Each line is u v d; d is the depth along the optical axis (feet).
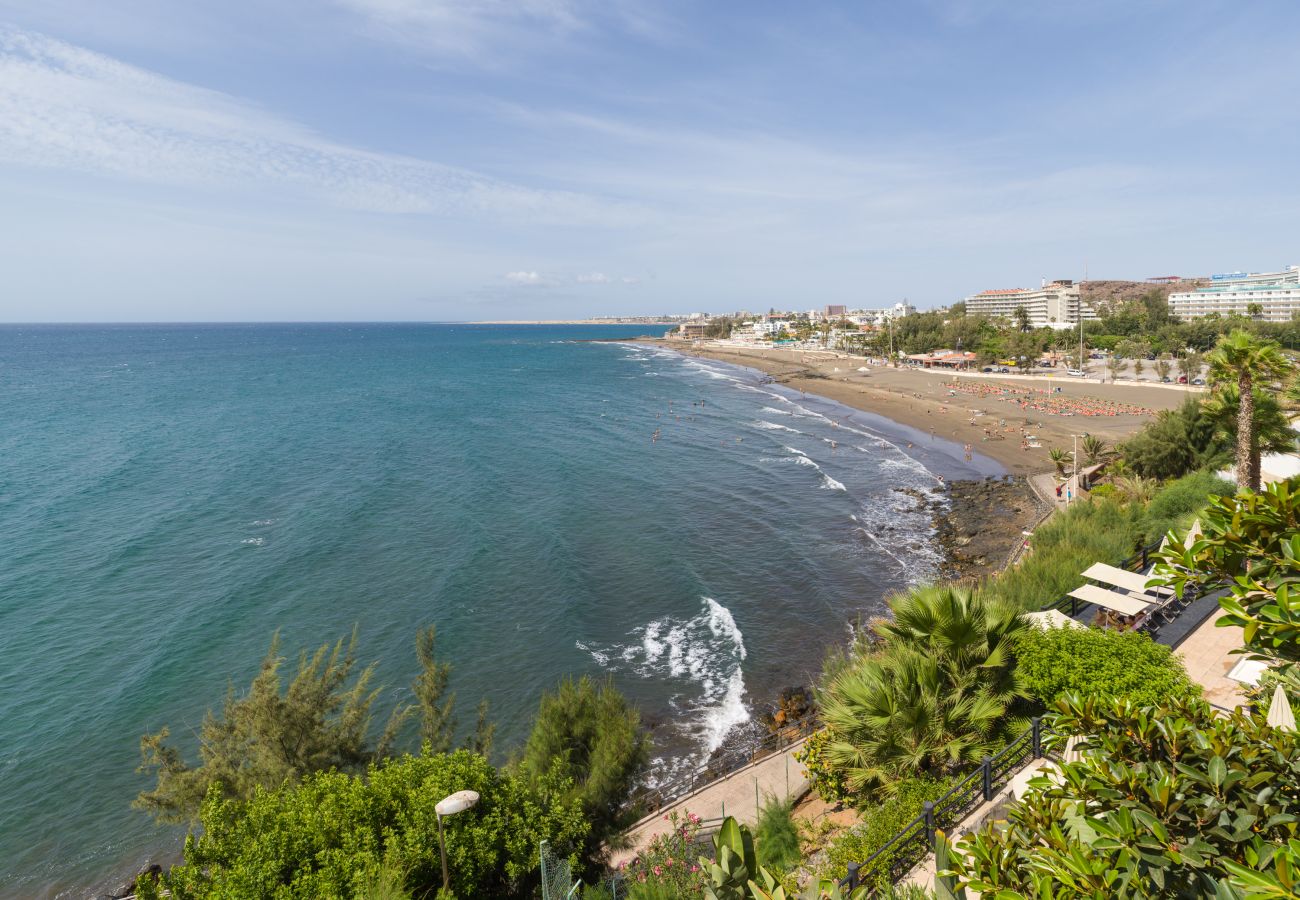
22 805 71.61
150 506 168.14
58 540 143.95
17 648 100.83
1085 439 199.93
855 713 45.68
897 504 175.73
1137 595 67.87
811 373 519.19
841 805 49.73
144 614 111.75
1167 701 21.29
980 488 187.21
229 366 577.43
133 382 440.04
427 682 61.67
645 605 117.19
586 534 152.46
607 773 53.26
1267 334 404.77
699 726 83.87
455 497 180.55
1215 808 16.60
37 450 230.07
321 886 31.14
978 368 481.46
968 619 45.09
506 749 78.84
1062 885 17.28
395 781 39.22
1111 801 18.33
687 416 329.93
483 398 389.80
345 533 150.30
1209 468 122.62
